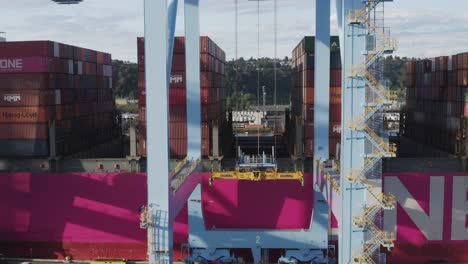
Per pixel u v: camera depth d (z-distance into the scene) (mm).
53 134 48562
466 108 48562
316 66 44125
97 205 48375
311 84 51406
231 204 48344
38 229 49000
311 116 51219
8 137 48719
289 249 45875
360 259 30531
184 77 49719
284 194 48156
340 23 33500
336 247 47844
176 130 49969
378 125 30641
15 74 48156
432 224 47938
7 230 49188
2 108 48562
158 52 28234
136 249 48562
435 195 47625
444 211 47844
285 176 43406
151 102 28656
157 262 29500
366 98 30109
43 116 48250
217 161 49531
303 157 48875
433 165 48250
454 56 52344
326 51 43875
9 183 48688
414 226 48000
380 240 30672
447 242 48094
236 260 45188
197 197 45812
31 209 48812
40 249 49281
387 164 48375
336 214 34031
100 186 48156
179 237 48094
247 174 43594
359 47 29891
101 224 48562
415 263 48438
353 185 30562
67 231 48812
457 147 50094
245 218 48406
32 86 48125
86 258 49094
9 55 48062
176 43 49562
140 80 49375
